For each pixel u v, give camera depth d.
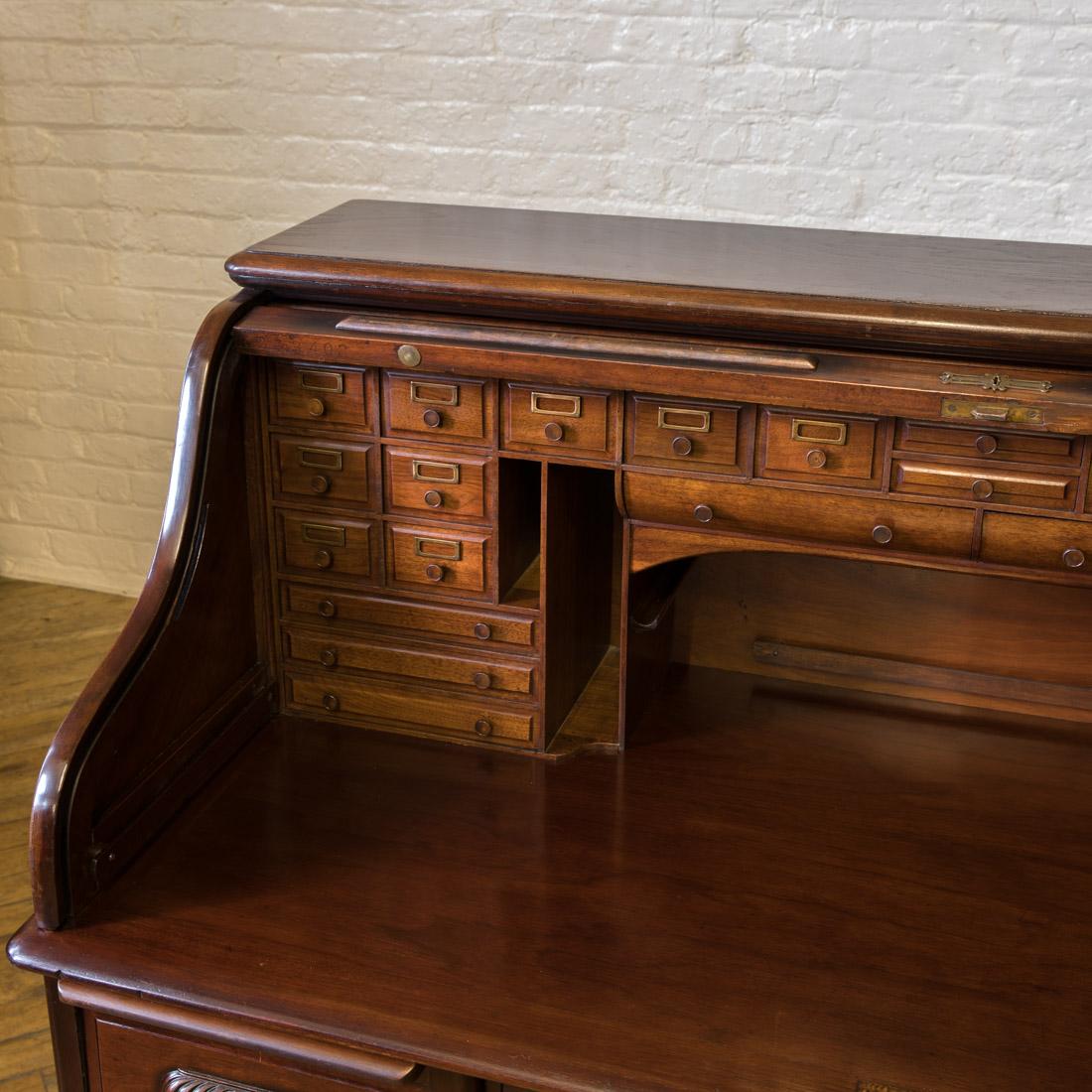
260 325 1.91
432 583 2.02
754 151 2.77
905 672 2.24
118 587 3.66
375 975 1.61
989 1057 1.50
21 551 3.71
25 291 3.39
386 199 3.04
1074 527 1.71
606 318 1.80
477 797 1.97
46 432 3.54
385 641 2.08
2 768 2.94
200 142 3.12
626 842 1.87
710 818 1.93
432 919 1.71
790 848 1.86
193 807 1.93
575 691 2.19
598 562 2.23
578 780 2.01
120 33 3.07
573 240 2.09
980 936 1.69
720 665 2.35
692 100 2.76
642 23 2.73
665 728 2.16
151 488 3.51
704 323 1.76
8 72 3.18
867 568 2.21
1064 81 2.55
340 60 2.95
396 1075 1.51
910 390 1.68
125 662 1.74
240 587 2.05
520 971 1.62
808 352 1.74
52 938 1.67
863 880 1.80
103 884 1.75
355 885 1.77
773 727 2.16
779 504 1.83
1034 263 1.97
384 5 2.88
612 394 1.83
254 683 2.11
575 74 2.81
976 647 2.20
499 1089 1.62
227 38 3.00
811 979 1.62
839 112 2.69
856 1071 1.48
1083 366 1.66
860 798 1.98
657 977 1.62
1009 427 1.66
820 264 1.94
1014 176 2.65
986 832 1.90
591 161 2.88
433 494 1.96
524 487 2.06
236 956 1.64
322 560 2.05
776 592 2.28
